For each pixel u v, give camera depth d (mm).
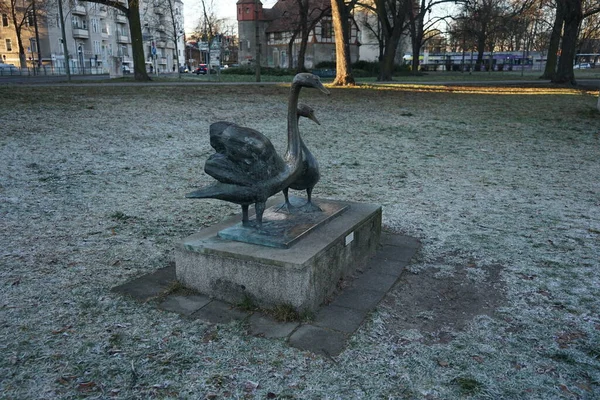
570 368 3105
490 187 7742
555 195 7285
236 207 6598
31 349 3240
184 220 6020
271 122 13859
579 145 11500
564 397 2834
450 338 3453
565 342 3400
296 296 3592
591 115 16453
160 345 3314
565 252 5047
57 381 2928
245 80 34719
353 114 16234
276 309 3693
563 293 4129
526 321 3680
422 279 4430
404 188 7617
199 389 2871
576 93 25250
